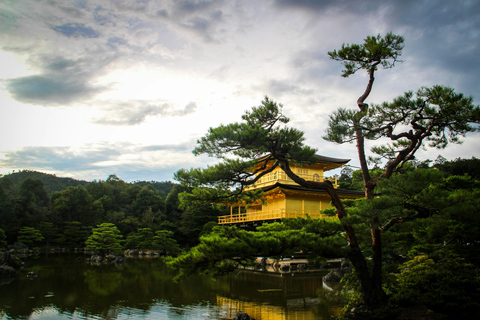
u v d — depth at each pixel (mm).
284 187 39844
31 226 79688
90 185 108188
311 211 43094
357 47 16625
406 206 13961
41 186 103062
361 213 13164
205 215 74438
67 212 86625
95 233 58938
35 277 33562
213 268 13398
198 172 15961
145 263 49469
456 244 17828
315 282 28766
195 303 21422
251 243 13156
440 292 14648
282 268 36188
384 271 19266
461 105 13406
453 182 20953
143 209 94188
